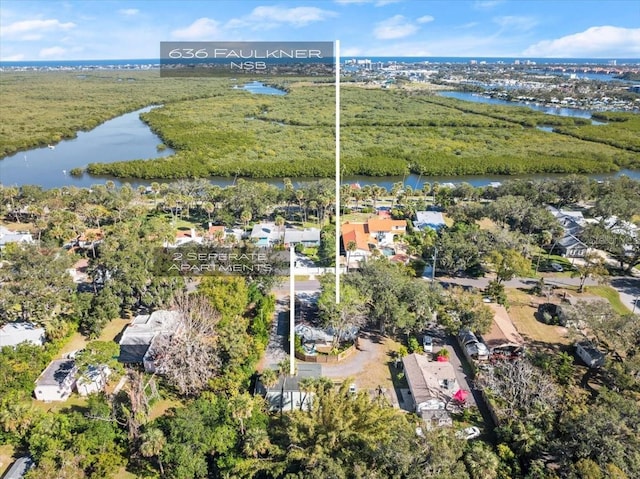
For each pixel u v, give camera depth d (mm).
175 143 199750
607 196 119250
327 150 191625
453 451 41219
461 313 67188
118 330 70688
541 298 81938
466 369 62719
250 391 57375
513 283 87500
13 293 65875
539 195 128750
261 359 64000
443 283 86750
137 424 47375
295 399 54062
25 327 65688
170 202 116125
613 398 48281
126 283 71938
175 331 62469
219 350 58844
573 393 56094
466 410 53844
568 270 92750
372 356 65625
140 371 60719
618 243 92562
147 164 168125
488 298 78562
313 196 118125
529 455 45750
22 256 68438
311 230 106125
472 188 132750
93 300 70062
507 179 168500
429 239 99875
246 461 43125
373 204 132750
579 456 42375
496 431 48844
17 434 48406
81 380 55719
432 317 71750
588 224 102500
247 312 75125
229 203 115688
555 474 42188
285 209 126375
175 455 43625
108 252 76438
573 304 73750
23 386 55125
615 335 59812
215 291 70000
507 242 90438
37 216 116125
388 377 61156
